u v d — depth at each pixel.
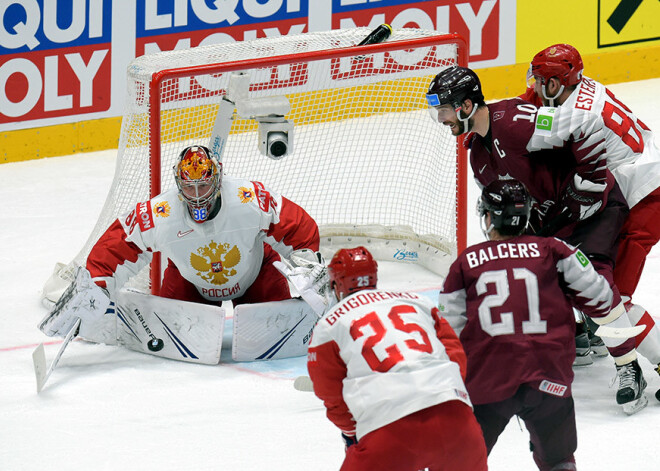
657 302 21.50
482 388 12.45
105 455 15.05
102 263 18.61
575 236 17.11
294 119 26.41
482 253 12.76
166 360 19.06
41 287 23.89
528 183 17.25
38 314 22.08
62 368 18.75
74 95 34.75
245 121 25.55
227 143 25.75
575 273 12.86
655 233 17.41
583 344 18.22
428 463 10.93
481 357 12.48
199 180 17.27
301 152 27.78
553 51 17.30
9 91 34.31
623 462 14.47
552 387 12.32
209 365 18.77
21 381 18.16
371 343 11.09
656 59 38.62
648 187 17.36
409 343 11.11
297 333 19.09
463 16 36.00
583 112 16.67
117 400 17.16
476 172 18.11
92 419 16.42
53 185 32.59
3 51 33.94
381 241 25.09
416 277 23.84
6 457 15.06
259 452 14.98
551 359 12.34
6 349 19.92
